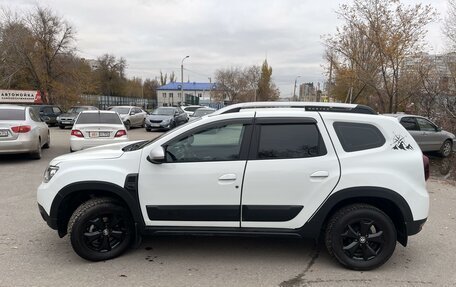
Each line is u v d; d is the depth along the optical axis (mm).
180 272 3975
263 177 4000
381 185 3971
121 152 4340
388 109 20047
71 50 39719
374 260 4055
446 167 10734
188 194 4059
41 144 11766
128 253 4453
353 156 4047
